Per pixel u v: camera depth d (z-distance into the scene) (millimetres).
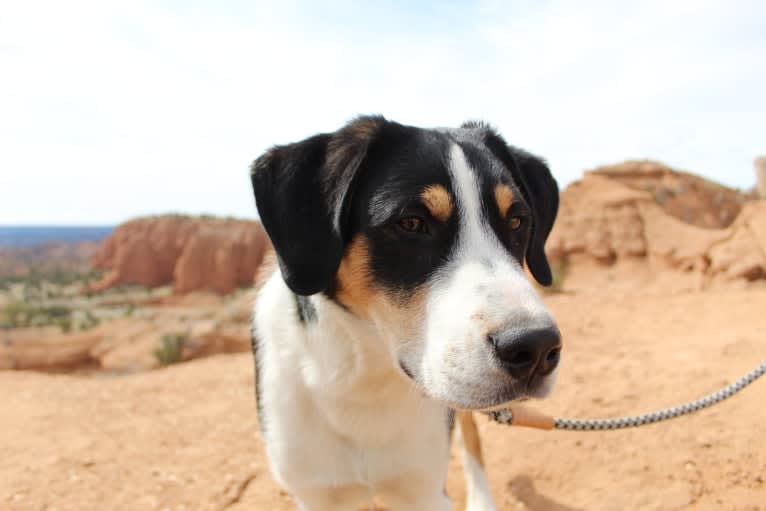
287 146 464
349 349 453
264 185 459
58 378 1308
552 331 358
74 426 940
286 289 501
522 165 537
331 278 429
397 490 510
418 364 402
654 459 703
